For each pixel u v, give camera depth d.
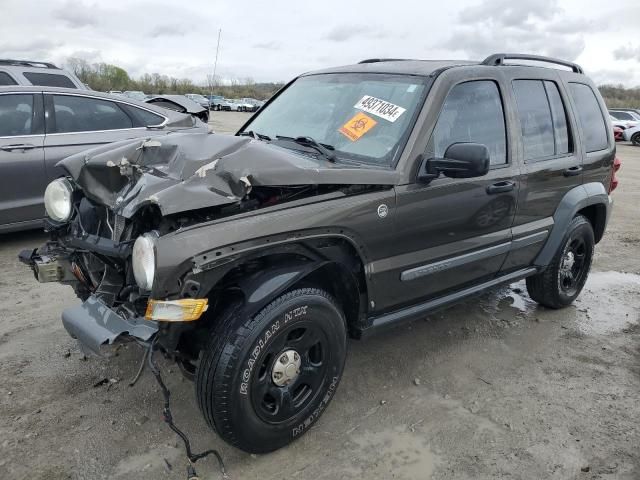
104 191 2.82
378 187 3.01
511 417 3.23
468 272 3.71
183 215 2.44
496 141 3.77
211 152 2.67
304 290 2.73
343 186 2.90
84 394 3.24
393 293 3.25
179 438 2.90
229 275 2.66
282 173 2.61
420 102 3.34
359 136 3.38
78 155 3.06
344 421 3.12
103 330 2.54
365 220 2.93
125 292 2.66
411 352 3.93
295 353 2.74
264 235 2.53
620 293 5.39
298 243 2.70
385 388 3.47
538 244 4.27
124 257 2.62
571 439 3.05
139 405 3.16
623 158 18.44
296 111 3.87
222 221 2.47
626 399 3.48
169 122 6.66
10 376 3.38
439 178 3.30
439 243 3.40
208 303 2.62
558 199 4.34
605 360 3.99
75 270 3.10
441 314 4.62
